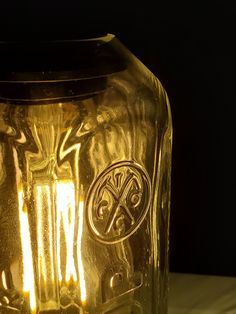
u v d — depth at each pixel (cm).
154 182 21
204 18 24
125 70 20
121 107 20
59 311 21
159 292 23
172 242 27
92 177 20
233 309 26
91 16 24
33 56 19
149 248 22
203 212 27
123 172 20
